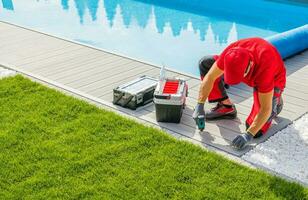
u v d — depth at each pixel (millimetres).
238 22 10797
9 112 4844
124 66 6375
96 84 5715
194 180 3672
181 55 8562
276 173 3850
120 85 5250
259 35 9891
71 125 4566
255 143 4355
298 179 3766
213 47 9055
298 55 7062
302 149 4242
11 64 6457
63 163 3906
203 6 12141
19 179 3693
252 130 4090
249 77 3840
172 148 4141
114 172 3787
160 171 3789
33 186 3598
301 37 6988
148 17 11211
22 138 4316
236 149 4227
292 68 6449
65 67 6324
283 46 6645
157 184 3621
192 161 3932
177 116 4680
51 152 4074
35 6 12359
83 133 4406
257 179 3678
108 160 3961
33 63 6496
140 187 3584
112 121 4652
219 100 4730
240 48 3762
